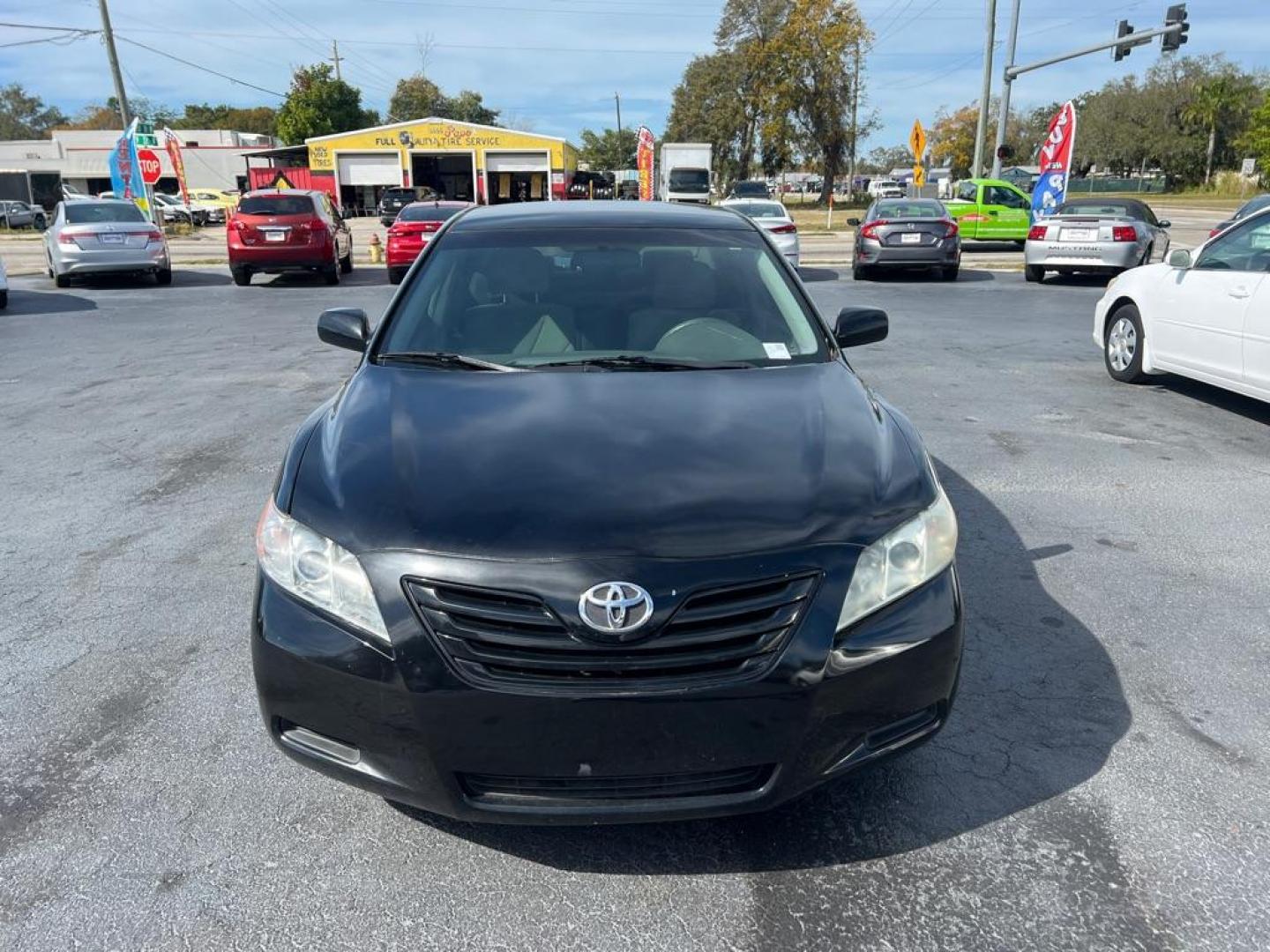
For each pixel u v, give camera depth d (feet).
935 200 58.23
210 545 15.38
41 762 9.73
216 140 224.12
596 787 7.46
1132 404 24.58
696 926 7.61
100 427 22.72
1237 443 20.88
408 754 7.43
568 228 13.35
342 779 7.82
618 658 7.18
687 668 7.26
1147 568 14.37
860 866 8.25
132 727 10.33
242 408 24.40
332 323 12.67
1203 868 8.16
